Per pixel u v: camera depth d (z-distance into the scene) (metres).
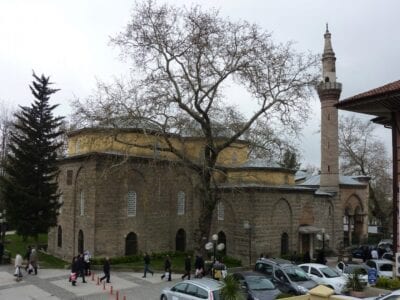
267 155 31.97
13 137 39.78
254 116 31.83
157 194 39.88
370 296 20.39
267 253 38.72
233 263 38.06
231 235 39.97
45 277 29.83
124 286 27.17
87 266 30.61
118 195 36.94
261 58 31.06
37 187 37.38
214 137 33.06
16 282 28.05
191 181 37.28
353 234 56.44
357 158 61.12
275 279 23.19
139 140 37.94
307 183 58.12
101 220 35.66
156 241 39.53
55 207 37.75
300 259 39.22
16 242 46.72
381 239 56.25
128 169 37.19
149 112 29.98
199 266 29.58
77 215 37.66
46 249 43.50
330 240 48.12
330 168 51.34
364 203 56.66
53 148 38.44
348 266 27.45
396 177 21.80
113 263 34.94
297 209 42.25
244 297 17.45
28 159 37.38
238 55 30.81
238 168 41.25
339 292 21.80
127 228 37.38
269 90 31.38
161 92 30.55
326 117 51.97
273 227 39.69
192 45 30.66
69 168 39.06
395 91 19.88
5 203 37.12
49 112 38.94
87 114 30.31
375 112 23.95
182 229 42.06
